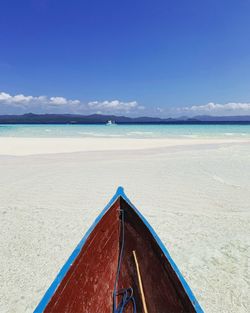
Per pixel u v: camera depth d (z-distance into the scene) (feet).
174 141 89.81
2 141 84.28
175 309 9.48
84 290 10.58
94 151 61.57
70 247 16.76
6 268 14.64
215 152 59.62
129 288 12.48
